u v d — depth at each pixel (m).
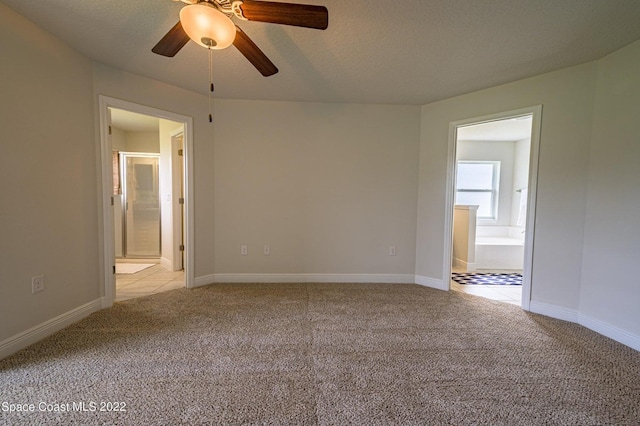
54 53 2.07
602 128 2.22
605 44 2.04
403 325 2.33
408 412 1.37
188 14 1.32
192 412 1.35
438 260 3.33
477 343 2.05
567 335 2.19
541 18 1.75
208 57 2.32
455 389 1.54
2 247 1.78
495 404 1.43
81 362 1.74
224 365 1.73
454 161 3.19
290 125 3.39
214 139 3.31
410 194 3.49
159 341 2.01
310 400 1.44
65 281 2.21
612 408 1.42
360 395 1.48
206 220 3.30
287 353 1.88
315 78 2.69
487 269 4.49
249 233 3.43
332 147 3.43
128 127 5.03
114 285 2.68
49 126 2.05
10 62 1.79
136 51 2.25
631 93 2.04
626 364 1.81
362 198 3.48
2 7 1.74
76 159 2.28
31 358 1.77
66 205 2.21
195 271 3.24
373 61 2.33
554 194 2.50
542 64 2.35
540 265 2.60
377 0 1.60
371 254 3.53
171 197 3.91
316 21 1.40
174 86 2.93
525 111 2.64
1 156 1.77
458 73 2.54
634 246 2.03
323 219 3.48
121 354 1.84
